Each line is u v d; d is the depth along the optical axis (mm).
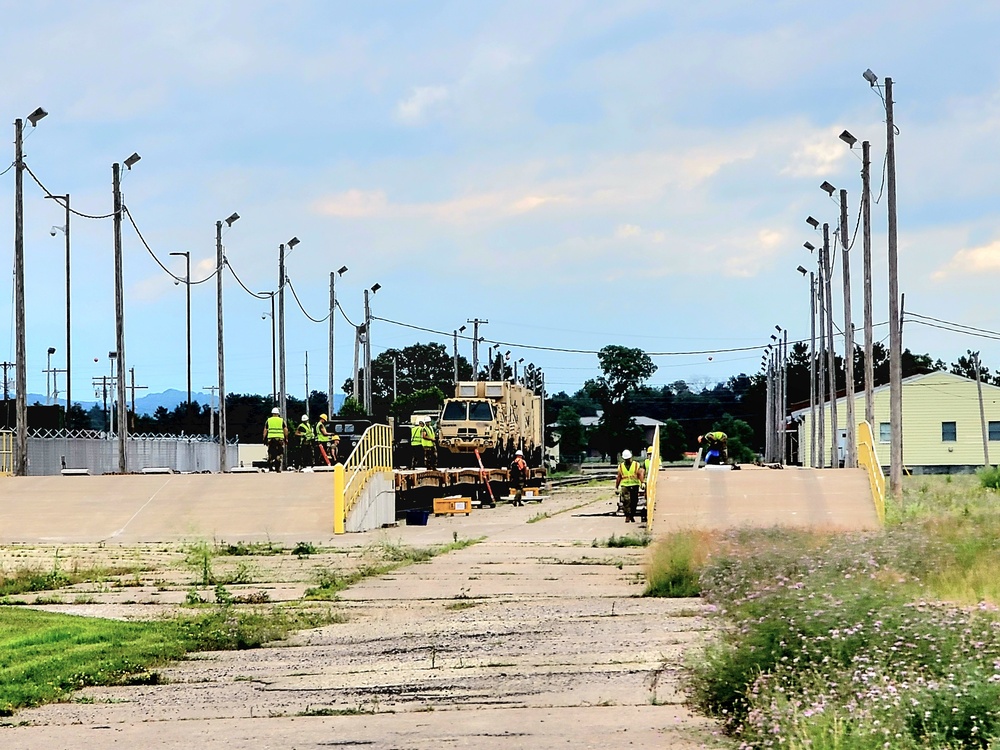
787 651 31188
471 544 86938
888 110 120500
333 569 71812
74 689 38750
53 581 66938
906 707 24859
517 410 170125
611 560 74562
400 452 145250
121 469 136125
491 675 38688
